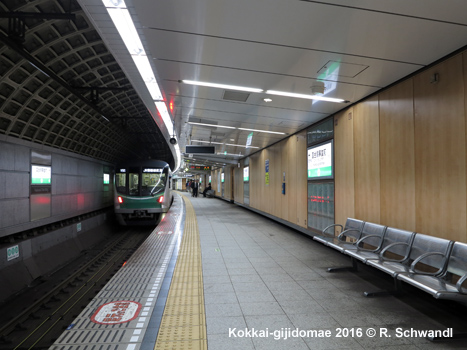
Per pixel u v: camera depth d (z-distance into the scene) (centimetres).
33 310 536
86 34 610
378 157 527
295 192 947
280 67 439
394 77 463
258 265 566
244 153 1608
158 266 557
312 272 522
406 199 457
